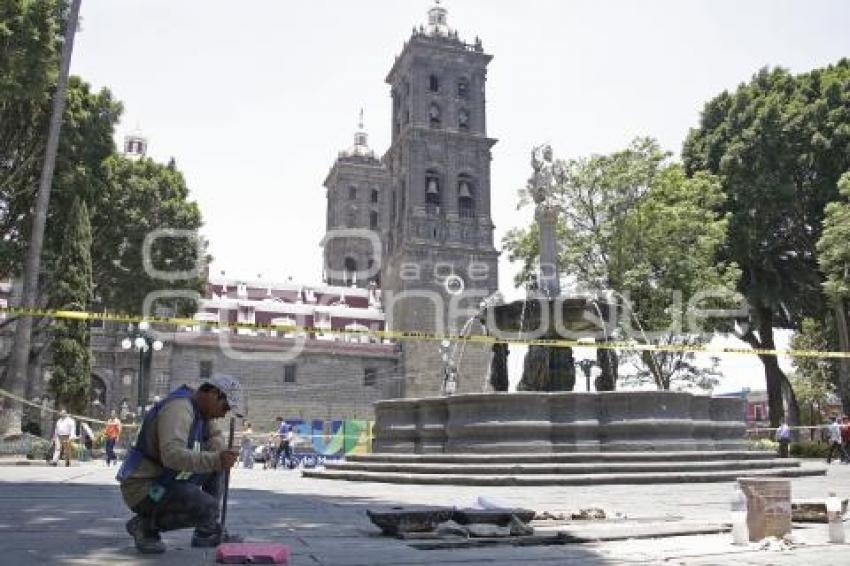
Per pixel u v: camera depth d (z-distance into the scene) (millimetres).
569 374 17703
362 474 14336
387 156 73375
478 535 5891
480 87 71750
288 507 8633
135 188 35719
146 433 4695
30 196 29188
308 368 58750
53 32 22297
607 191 31750
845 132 33531
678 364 31516
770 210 35125
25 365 20500
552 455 13492
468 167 68625
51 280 32656
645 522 7223
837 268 30078
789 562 5043
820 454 29484
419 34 70000
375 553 5062
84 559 4480
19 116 26984
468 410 14219
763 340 39031
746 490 6207
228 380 4898
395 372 61062
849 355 19078
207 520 4730
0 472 15531
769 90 38562
